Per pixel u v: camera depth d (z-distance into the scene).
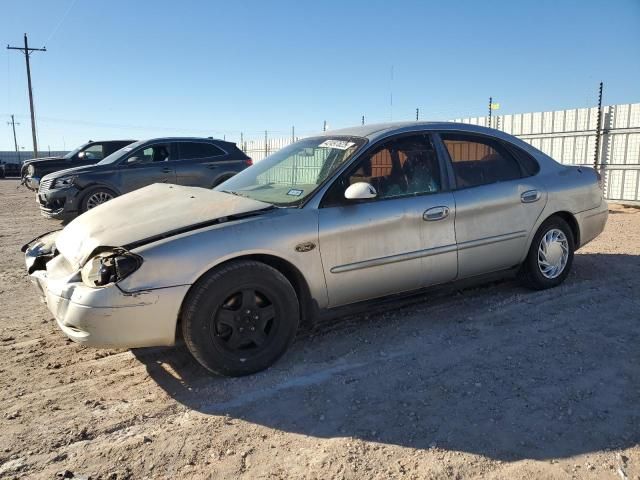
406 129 4.34
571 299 4.82
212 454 2.75
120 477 2.59
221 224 3.54
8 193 21.27
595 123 12.05
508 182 4.70
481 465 2.58
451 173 4.42
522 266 4.98
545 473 2.50
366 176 4.04
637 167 11.38
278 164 4.61
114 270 3.24
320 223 3.75
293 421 3.04
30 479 2.58
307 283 3.72
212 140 11.91
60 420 3.12
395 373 3.54
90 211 4.22
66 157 15.62
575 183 5.15
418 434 2.86
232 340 3.50
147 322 3.25
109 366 3.85
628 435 2.77
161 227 3.48
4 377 3.69
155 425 3.05
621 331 4.09
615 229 8.70
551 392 3.22
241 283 3.45
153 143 11.33
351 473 2.56
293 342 4.09
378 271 3.97
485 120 14.72
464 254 4.38
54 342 4.33
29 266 4.07
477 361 3.67
